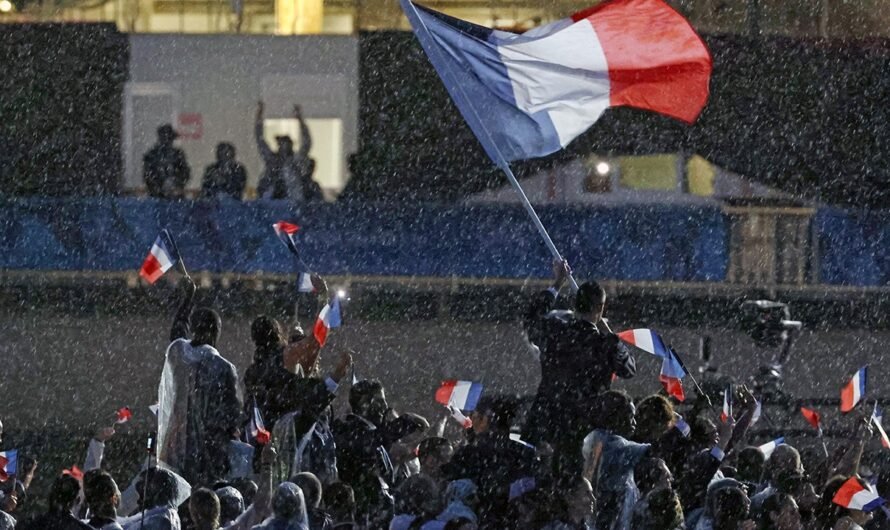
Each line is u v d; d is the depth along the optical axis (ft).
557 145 135.54
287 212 218.18
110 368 183.32
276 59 224.53
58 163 224.74
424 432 107.65
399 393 177.58
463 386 101.04
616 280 218.59
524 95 135.44
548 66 134.92
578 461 107.34
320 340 114.73
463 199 221.05
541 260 219.41
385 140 223.92
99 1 227.40
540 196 221.46
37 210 215.51
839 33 229.45
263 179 220.84
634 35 135.85
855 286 219.41
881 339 206.08
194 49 224.94
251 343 198.70
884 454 129.70
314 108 224.33
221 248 215.92
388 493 103.76
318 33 225.76
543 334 114.32
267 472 89.81
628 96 136.26
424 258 218.38
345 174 223.92
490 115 135.74
